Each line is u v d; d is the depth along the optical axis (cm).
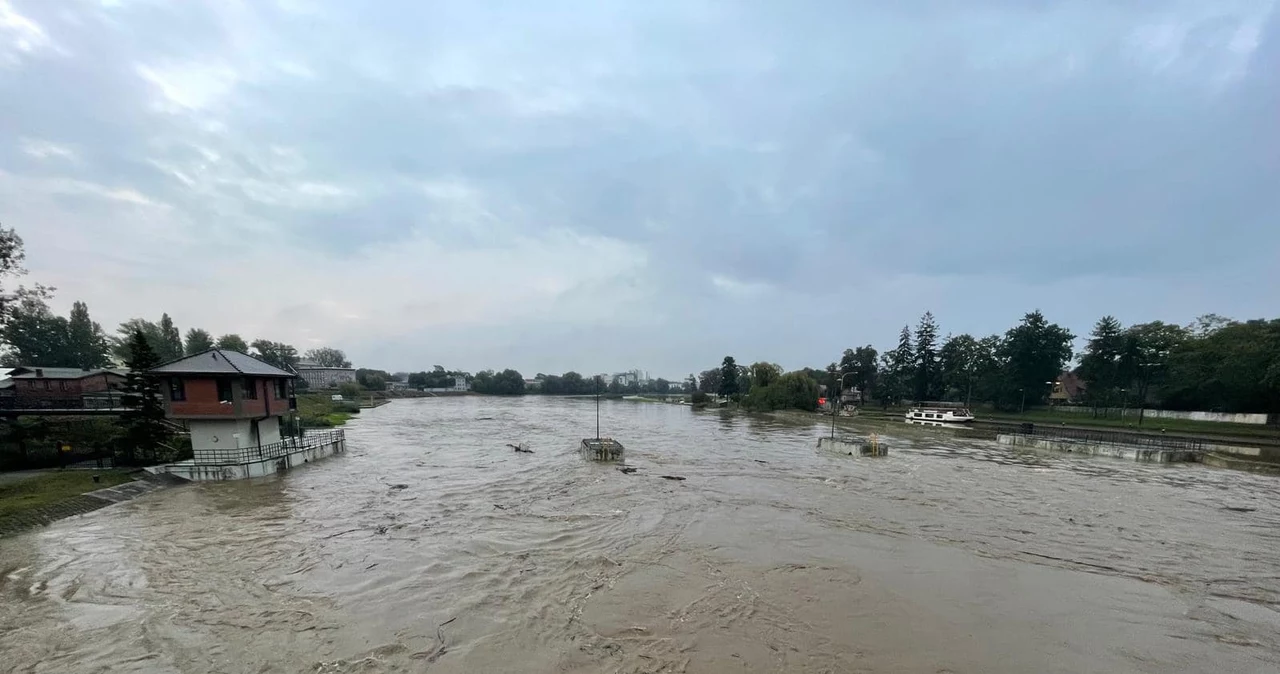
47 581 1641
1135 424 6103
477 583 1628
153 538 2066
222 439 3381
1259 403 5728
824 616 1423
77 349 7769
